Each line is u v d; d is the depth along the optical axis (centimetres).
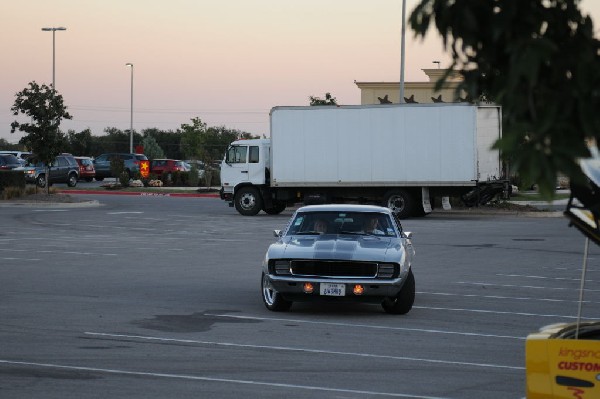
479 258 2867
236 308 1830
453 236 3622
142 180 8488
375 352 1387
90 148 13988
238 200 4894
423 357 1352
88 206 5753
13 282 2211
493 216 4825
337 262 1705
